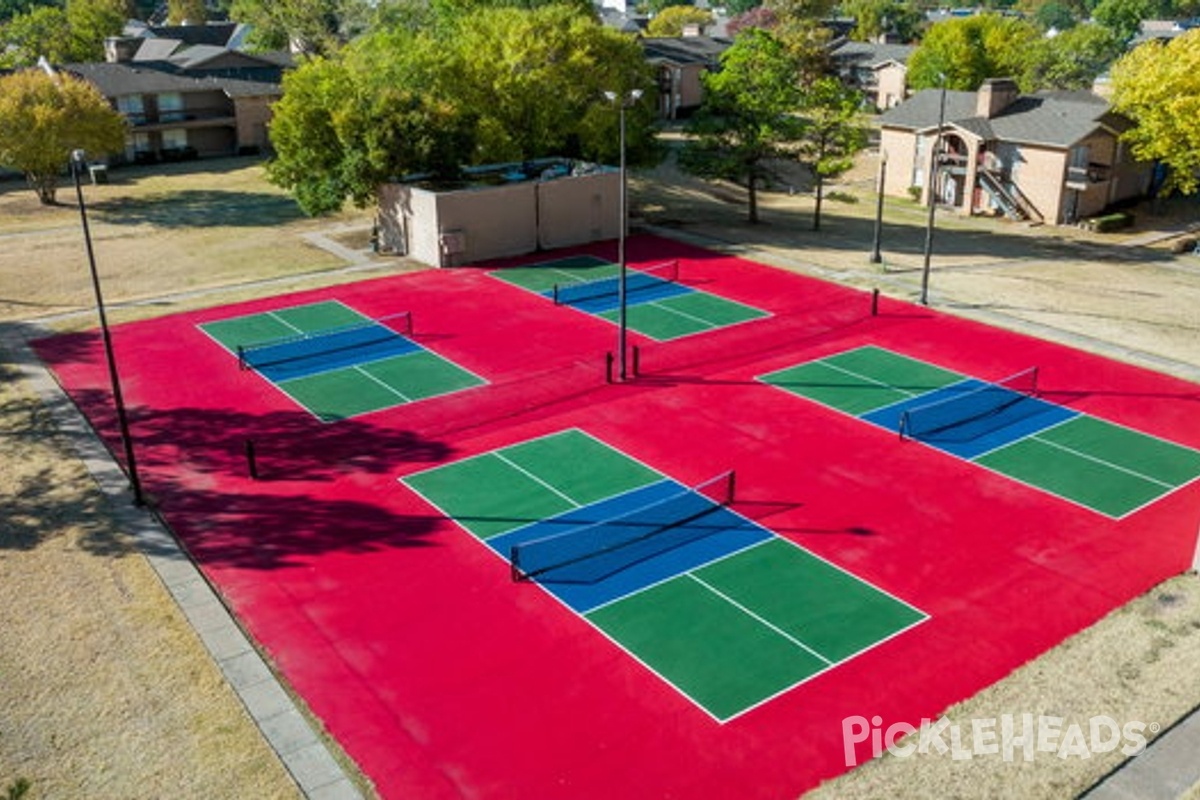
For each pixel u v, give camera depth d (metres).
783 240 57.66
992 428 33.09
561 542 26.41
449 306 45.41
